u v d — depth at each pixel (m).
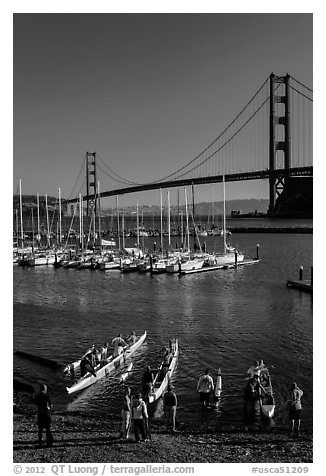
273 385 24.33
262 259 89.69
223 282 60.97
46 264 80.81
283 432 18.92
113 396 23.09
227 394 23.00
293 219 188.62
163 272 70.19
